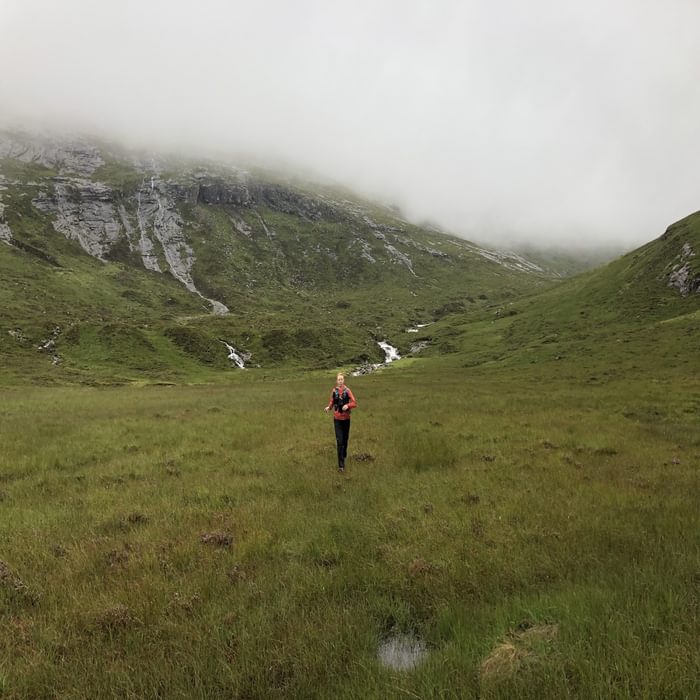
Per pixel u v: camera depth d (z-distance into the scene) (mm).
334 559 8945
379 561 8672
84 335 129125
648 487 13398
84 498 13289
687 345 61031
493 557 8539
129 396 47469
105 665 5715
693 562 7828
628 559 8234
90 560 8953
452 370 85562
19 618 6996
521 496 12461
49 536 10375
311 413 30156
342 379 15906
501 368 76375
